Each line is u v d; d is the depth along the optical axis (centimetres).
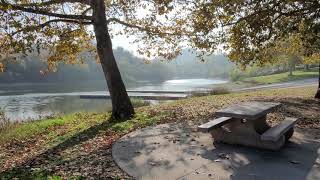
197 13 1365
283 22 1320
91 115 1534
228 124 779
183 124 1029
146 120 1141
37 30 1153
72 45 1398
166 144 795
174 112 1284
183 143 796
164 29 1483
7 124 1488
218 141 779
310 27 1246
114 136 950
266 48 1459
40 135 1195
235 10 1258
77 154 793
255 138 721
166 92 3981
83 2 1227
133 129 1019
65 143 952
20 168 740
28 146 1037
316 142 756
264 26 1271
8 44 1177
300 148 713
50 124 1370
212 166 622
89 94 4516
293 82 3744
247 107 763
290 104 1406
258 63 1541
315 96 1667
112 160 695
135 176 588
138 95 3641
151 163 654
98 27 1237
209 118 1109
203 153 705
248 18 1278
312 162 623
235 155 681
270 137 650
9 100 4050
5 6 1034
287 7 1285
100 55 1252
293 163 620
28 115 2572
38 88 7081
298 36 1553
